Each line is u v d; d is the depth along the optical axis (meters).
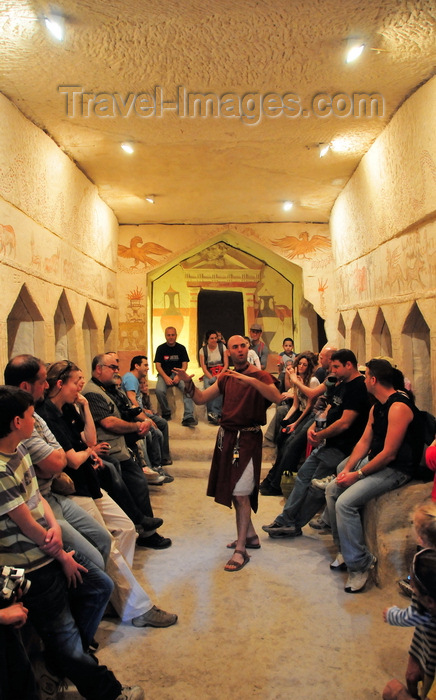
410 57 4.37
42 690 2.61
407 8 3.72
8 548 2.33
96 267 8.38
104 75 4.66
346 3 3.67
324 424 5.11
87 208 7.72
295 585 3.79
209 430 8.09
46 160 5.94
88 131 5.89
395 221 5.75
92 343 8.47
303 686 2.68
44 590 2.39
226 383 4.40
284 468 5.78
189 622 3.30
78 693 2.63
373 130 5.97
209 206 9.18
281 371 7.92
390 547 3.62
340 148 6.53
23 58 4.34
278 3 3.66
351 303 8.29
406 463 3.74
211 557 4.35
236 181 7.86
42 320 5.87
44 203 5.85
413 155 5.01
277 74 4.69
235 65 4.52
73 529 2.79
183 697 2.61
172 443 7.80
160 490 6.48
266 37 4.09
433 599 2.03
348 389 4.48
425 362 5.82
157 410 9.12
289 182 7.92
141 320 10.20
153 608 3.29
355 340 8.34
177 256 10.32
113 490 4.22
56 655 2.45
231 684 2.71
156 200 8.83
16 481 2.32
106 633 3.20
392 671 2.78
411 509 3.67
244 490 4.21
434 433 3.79
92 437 3.94
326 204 9.15
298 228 10.16
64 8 3.71
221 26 3.93
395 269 5.94
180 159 6.87
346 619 3.30
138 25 3.92
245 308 11.87
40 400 3.20
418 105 4.85
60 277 6.45
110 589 2.77
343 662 2.87
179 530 5.05
